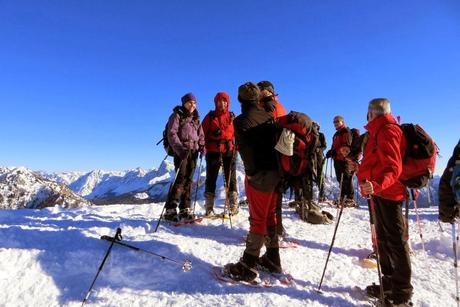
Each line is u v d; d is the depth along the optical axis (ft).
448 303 14.14
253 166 13.76
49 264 13.88
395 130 12.46
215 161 23.67
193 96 21.94
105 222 20.49
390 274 13.92
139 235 18.08
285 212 29.53
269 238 14.85
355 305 13.20
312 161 14.43
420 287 15.49
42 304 12.15
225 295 12.92
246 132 13.71
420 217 30.94
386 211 12.93
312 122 14.35
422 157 12.77
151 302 12.42
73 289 12.92
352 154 23.12
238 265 14.07
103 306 12.19
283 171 13.70
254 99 14.23
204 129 23.40
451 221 12.49
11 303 12.07
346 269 16.44
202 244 17.42
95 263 14.40
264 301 12.60
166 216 21.84
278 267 14.93
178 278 14.10
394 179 12.02
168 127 21.44
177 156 22.41
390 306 12.75
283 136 13.53
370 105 13.21
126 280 13.79
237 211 25.00
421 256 19.71
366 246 20.61
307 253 17.98
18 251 14.17
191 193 22.95
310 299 13.20
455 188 11.78
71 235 16.47
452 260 19.11
